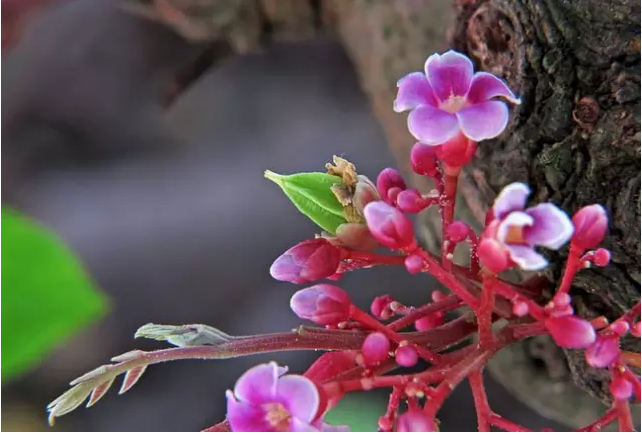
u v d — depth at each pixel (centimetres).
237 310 44
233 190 48
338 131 48
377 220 21
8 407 41
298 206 21
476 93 20
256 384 20
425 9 26
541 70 22
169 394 43
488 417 21
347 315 21
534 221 20
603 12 21
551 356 24
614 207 22
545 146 22
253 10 31
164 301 44
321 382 21
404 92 20
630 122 21
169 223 47
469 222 24
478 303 21
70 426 41
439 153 21
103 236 46
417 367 35
